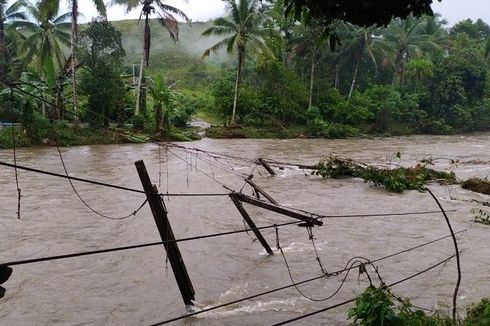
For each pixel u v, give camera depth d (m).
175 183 19.62
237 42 40.62
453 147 38.25
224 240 12.22
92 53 36.12
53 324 7.85
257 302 8.70
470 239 12.73
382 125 51.66
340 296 8.97
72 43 34.09
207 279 9.75
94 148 31.27
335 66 56.75
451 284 9.60
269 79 47.91
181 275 8.34
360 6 4.05
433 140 45.97
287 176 22.23
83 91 36.41
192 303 8.45
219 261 10.77
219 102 47.16
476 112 57.09
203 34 41.78
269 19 45.25
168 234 8.20
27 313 8.19
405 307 6.88
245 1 40.62
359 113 50.09
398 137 49.75
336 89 53.06
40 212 14.45
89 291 9.06
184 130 44.41
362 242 12.35
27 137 30.86
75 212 14.59
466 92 57.94
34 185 18.31
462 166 27.22
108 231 12.79
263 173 22.88
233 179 20.98
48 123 31.72
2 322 7.87
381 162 28.16
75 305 8.50
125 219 13.92
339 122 50.88
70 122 36.31
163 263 10.51
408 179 20.38
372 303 6.29
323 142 41.50
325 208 16.14
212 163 25.66
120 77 36.97
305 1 4.40
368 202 17.22
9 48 43.38
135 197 16.77
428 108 57.88
